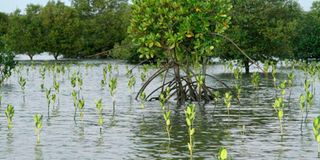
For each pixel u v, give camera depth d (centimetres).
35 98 3138
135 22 2764
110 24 10456
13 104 2852
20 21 9931
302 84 3978
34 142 1817
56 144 1783
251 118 2303
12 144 1783
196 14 2670
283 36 5322
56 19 9956
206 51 2734
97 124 2178
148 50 2764
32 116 2402
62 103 2892
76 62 8181
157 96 3219
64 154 1641
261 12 5297
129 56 7769
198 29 2675
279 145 1747
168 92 2642
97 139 1866
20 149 1709
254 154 1622
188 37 2762
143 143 1794
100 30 10300
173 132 1986
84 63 8038
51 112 2536
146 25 2698
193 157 1584
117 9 10881
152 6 2703
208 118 2308
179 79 2783
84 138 1883
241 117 2333
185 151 1667
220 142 1800
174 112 2497
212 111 2514
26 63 8019
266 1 5388
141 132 1991
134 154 1633
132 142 1809
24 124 2178
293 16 5712
